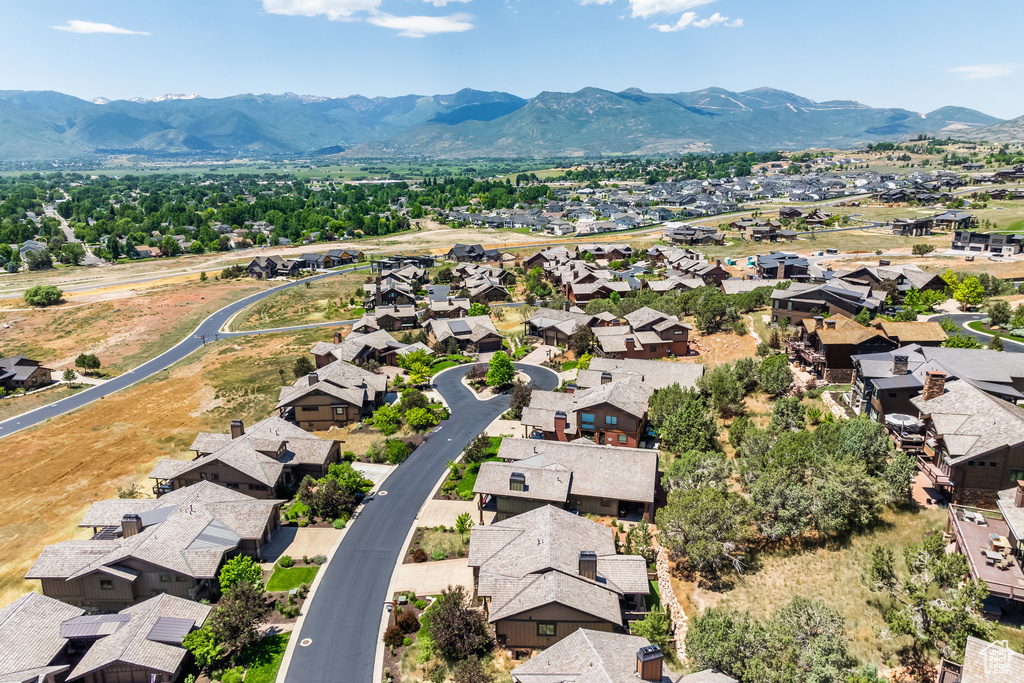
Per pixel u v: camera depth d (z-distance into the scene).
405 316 132.38
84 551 52.09
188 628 44.53
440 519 60.88
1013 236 156.00
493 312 138.75
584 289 140.38
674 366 80.50
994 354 65.19
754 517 51.50
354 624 47.50
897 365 62.59
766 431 63.72
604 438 69.62
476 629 43.62
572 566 45.38
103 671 41.53
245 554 55.84
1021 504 44.12
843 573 47.00
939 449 53.62
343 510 62.25
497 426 81.44
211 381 107.31
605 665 34.94
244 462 65.44
